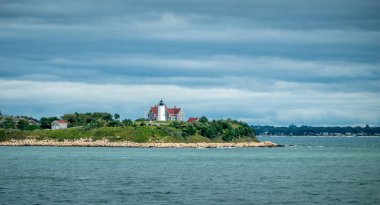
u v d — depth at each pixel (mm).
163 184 106938
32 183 107875
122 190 96938
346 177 123438
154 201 84312
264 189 99500
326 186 104562
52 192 93875
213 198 87750
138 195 90562
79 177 121188
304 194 92750
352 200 86250
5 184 105875
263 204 82125
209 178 120062
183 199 86500
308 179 118312
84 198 86938
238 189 99312
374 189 99875
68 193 92688
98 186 103000
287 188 101188
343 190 98375
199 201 84625
